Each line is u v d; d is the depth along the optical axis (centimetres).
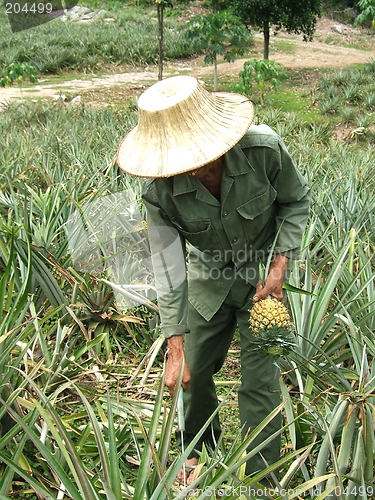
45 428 264
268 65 1292
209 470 189
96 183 553
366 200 518
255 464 251
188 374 243
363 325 324
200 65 1747
